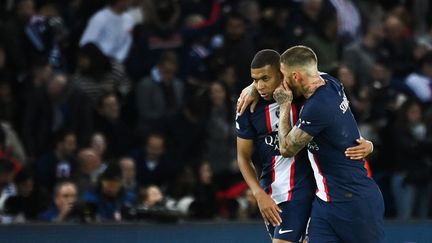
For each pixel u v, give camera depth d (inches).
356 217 1026.1
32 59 1774.1
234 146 1704.0
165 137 1681.8
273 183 1061.8
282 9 1940.2
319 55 1787.6
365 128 1728.6
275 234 1068.5
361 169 1032.8
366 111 1759.4
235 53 1796.3
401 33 1991.9
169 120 1701.5
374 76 1882.4
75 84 1685.5
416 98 1776.6
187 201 1439.5
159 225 1230.3
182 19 1927.9
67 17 1918.1
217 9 1924.2
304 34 1814.7
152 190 1398.9
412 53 1975.9
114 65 1793.8
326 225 1034.7
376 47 1953.7
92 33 1817.2
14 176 1428.4
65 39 1856.5
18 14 1787.6
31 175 1418.6
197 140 1685.5
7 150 1577.3
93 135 1615.4
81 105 1672.0
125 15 1862.7
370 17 2111.2
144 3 1841.8
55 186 1555.1
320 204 1037.8
